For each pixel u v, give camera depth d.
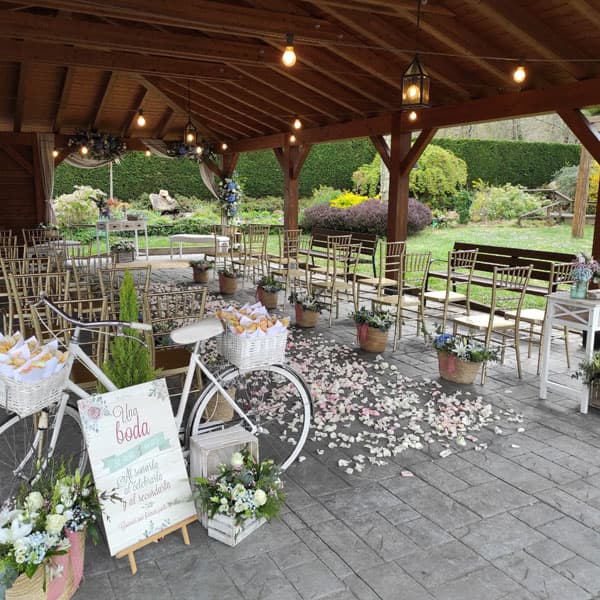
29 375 1.93
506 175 15.34
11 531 1.82
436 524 2.51
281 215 16.66
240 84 8.70
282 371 2.86
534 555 2.30
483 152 15.28
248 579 2.14
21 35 5.84
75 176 15.24
